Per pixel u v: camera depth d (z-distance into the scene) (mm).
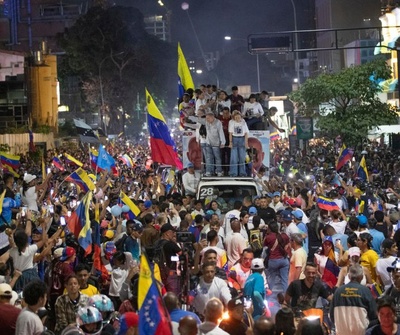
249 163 28219
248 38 35094
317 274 14352
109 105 137500
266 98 30844
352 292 12852
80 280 13766
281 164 47875
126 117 150125
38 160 64250
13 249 14531
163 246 15016
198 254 15406
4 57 125688
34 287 11039
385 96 90312
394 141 68062
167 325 9141
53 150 68812
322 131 70062
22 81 102562
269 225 19078
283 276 18969
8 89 102750
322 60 139000
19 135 79500
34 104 100250
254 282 14508
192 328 9641
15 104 101438
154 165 44531
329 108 69188
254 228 20172
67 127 108000
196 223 20656
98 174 35688
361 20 129125
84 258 18109
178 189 30797
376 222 20328
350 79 63031
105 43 136125
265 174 28641
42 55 101812
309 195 27328
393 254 15398
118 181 34500
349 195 28906
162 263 14922
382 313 11188
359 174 36219
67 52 137500
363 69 63031
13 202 20062
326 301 13992
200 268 15383
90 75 137875
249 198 23953
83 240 16531
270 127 34531
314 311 12297
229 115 28141
